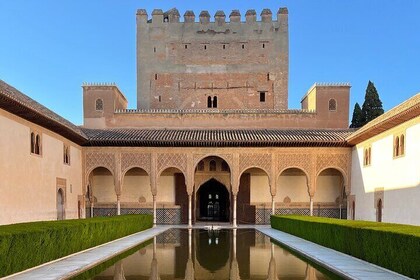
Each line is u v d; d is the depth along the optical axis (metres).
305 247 13.34
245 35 32.78
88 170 23.25
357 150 22.27
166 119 27.98
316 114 27.80
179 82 32.66
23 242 9.12
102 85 28.06
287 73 32.62
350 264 9.88
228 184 25.78
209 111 28.00
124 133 24.19
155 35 32.97
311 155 23.33
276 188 23.83
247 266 10.12
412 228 10.16
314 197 25.45
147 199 25.59
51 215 18.31
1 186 13.55
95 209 25.45
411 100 16.25
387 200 17.89
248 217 25.42
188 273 9.19
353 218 22.89
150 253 12.48
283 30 32.84
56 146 19.12
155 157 23.33
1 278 8.26
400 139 16.62
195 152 23.31
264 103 32.47
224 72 32.62
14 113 14.61
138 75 32.88
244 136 23.59
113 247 13.58
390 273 8.70
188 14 32.94
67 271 9.04
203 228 22.38
